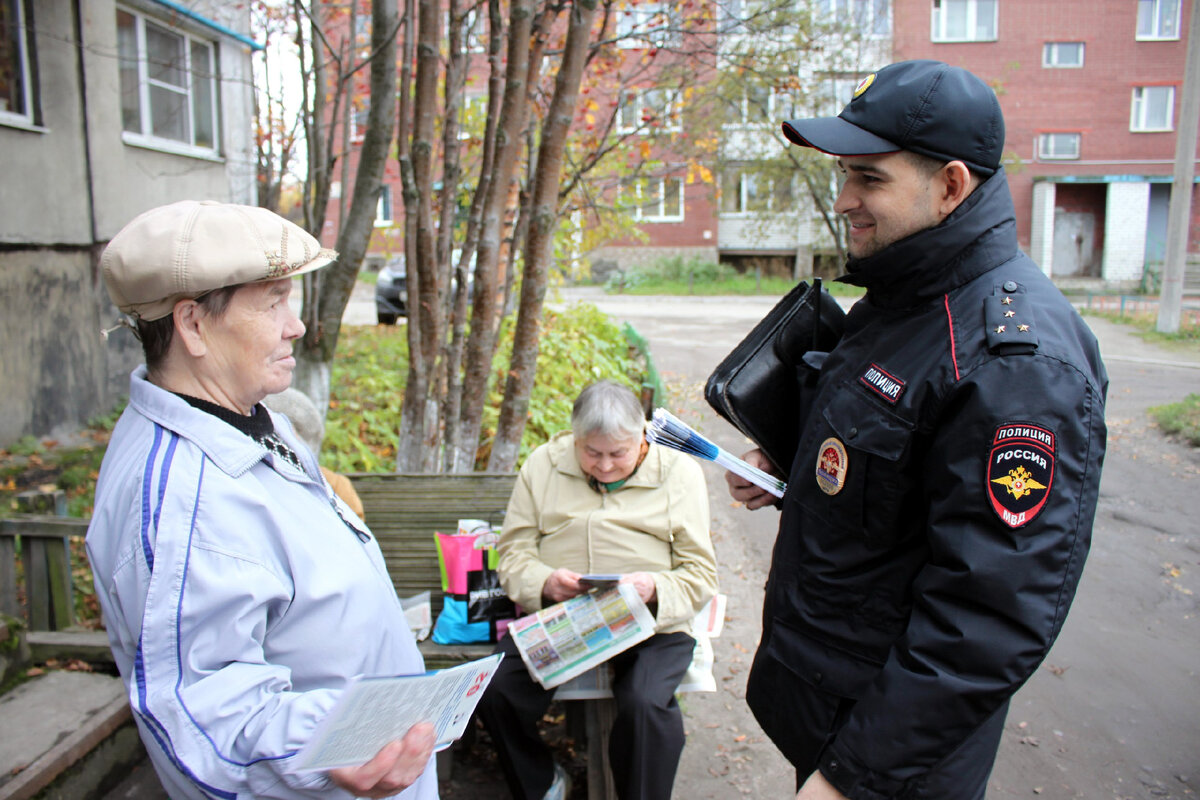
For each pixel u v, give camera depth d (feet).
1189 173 47.55
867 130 4.98
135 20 28.71
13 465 20.81
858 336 5.45
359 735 4.10
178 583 4.07
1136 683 12.09
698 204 91.76
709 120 26.73
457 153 14.28
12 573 10.62
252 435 4.76
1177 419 26.18
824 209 57.98
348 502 9.27
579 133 22.57
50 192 24.20
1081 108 82.69
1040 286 4.86
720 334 52.75
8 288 22.89
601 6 17.16
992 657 4.37
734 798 9.70
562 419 21.75
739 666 12.74
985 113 4.90
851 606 5.24
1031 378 4.45
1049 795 9.70
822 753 5.39
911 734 4.53
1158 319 49.62
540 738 8.79
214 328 4.53
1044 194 84.69
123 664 4.46
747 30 21.76
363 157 15.15
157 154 29.37
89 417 25.62
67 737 8.52
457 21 13.74
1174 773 10.06
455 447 14.24
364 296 67.51
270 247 4.47
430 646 9.61
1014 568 4.34
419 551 10.65
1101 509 19.48
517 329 13.21
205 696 4.04
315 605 4.50
